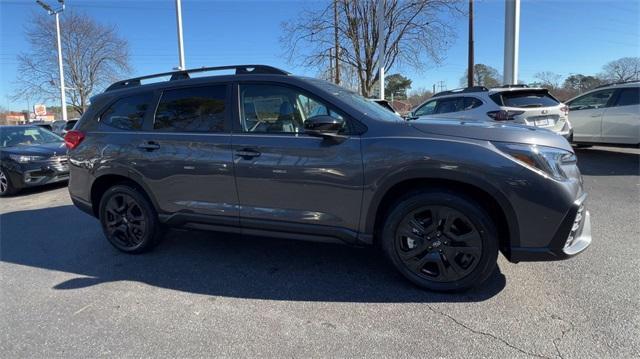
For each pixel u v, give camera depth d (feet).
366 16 56.65
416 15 56.08
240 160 11.30
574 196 9.16
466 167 9.18
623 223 15.21
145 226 13.29
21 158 25.72
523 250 9.30
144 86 13.24
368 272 11.66
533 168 8.99
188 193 12.27
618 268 11.24
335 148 10.30
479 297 9.93
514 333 8.40
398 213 10.07
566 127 26.40
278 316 9.45
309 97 10.88
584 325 8.57
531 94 26.68
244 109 11.56
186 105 12.39
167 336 8.77
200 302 10.25
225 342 8.46
